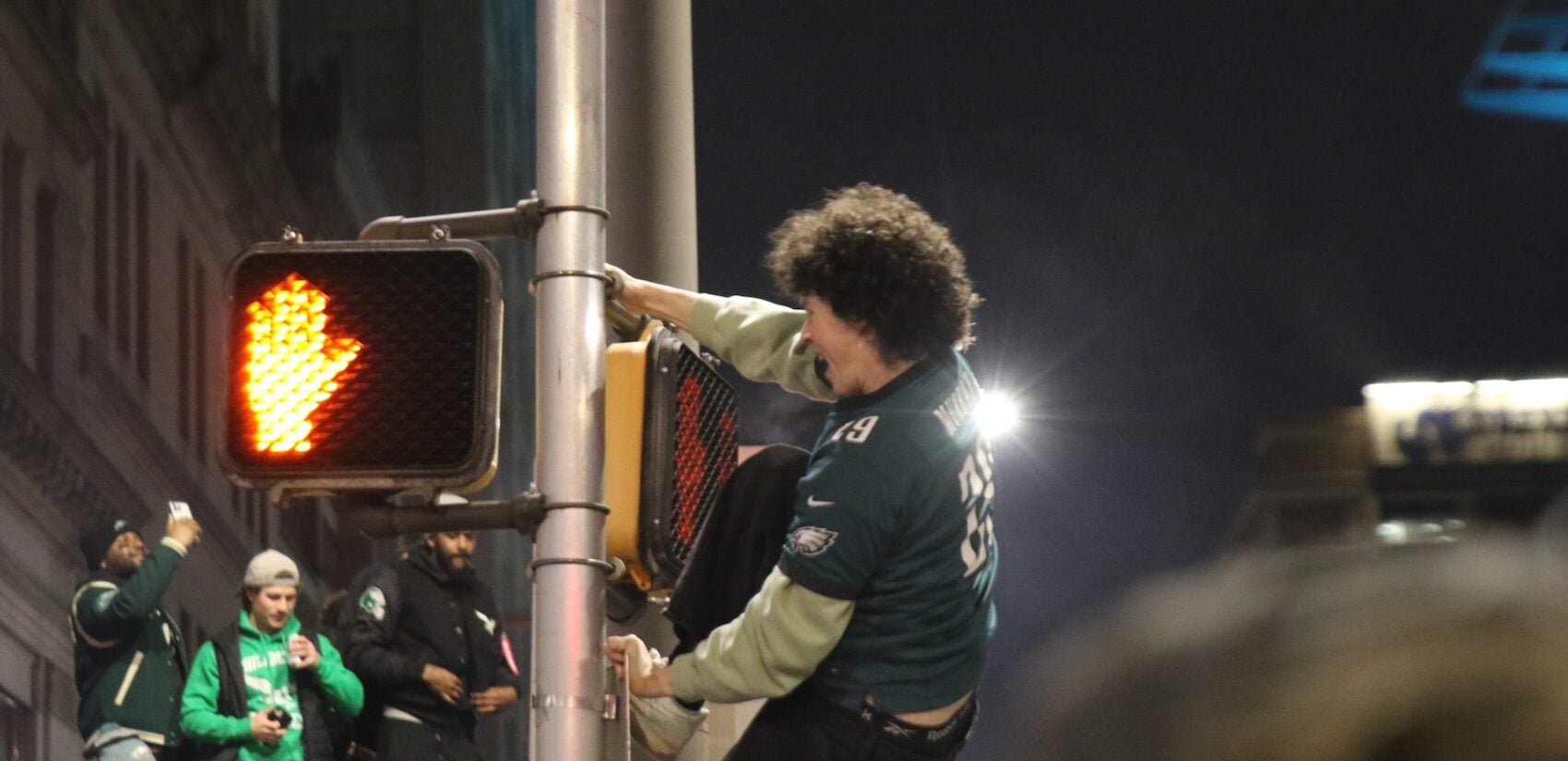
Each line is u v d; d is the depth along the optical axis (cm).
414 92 6153
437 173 6084
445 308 368
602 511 373
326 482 364
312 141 4231
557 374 375
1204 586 70
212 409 3425
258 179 3797
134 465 2836
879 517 346
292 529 3862
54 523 2405
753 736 365
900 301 357
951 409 360
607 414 393
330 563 4156
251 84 3675
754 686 356
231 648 821
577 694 362
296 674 840
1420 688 62
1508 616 63
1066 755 68
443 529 368
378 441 365
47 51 2469
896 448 349
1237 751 64
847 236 360
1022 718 72
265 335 370
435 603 858
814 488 352
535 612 369
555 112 385
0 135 2297
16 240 2333
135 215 2966
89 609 835
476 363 366
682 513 409
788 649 350
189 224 3344
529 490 375
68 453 2462
